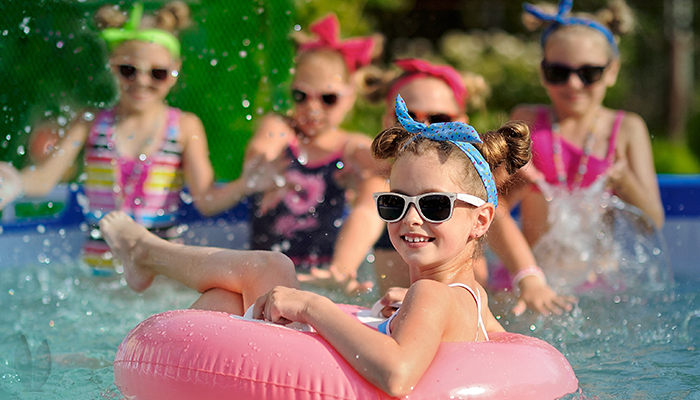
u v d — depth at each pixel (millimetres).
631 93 10734
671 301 3236
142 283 2596
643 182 3746
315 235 3670
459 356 1678
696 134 10742
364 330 1651
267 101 4727
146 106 3896
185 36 4680
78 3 4312
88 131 3965
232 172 4801
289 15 4738
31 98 4316
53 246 4078
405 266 3195
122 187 3848
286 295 1815
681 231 4242
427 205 1815
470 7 10531
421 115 3355
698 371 2209
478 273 3254
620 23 3887
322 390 1588
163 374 1707
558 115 3814
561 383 1781
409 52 9539
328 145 3785
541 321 2863
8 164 3922
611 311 3041
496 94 9336
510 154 2057
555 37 3695
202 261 2281
